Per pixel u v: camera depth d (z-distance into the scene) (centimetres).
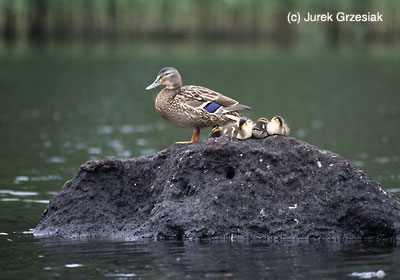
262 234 1019
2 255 955
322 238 1016
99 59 5494
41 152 2002
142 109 3150
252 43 6806
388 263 898
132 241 1020
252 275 848
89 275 858
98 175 1109
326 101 3403
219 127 1146
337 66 5259
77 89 3856
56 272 873
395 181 1565
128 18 6669
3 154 1959
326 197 1035
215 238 1013
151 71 4794
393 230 1021
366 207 1023
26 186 1526
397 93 3781
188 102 1093
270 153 1050
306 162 1058
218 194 1030
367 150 2039
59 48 6303
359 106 3219
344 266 886
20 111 2961
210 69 4862
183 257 927
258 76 4544
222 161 1056
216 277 841
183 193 1054
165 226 1029
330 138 2284
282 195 1038
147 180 1105
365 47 6769
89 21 6719
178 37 6750
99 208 1091
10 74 4422
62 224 1086
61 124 2612
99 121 2723
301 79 4444
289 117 2811
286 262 902
